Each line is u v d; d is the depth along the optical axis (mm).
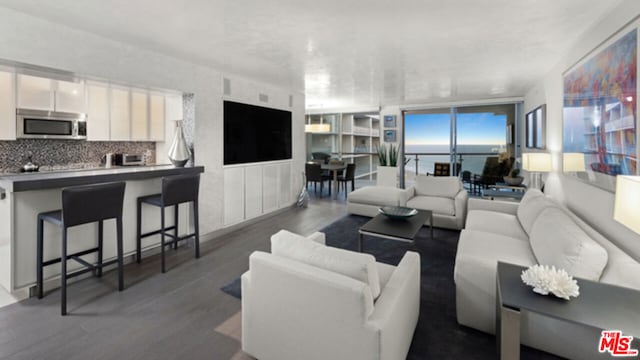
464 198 4391
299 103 6078
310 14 2455
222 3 2271
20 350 1897
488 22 2590
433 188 5023
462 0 2215
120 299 2527
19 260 2496
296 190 6074
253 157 4934
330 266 1557
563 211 2547
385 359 1396
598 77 2391
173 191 3156
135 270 3102
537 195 3277
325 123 8992
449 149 7469
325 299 1453
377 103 7484
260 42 3098
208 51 3395
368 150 9820
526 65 3900
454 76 4574
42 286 2527
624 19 2035
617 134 2082
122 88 3531
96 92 4512
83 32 2812
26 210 2531
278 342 1652
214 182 4219
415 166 7855
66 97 4285
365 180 9922
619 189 1342
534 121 5094
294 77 4652
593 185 2465
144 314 2312
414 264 1981
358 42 3088
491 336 2047
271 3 2271
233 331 2111
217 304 2463
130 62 3184
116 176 2922
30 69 2664
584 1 2174
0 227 2543
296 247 1713
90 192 2438
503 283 1691
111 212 2600
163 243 3070
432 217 4246
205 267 3193
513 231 3049
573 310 1411
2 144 4047
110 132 4637
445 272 3047
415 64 3893
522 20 2535
